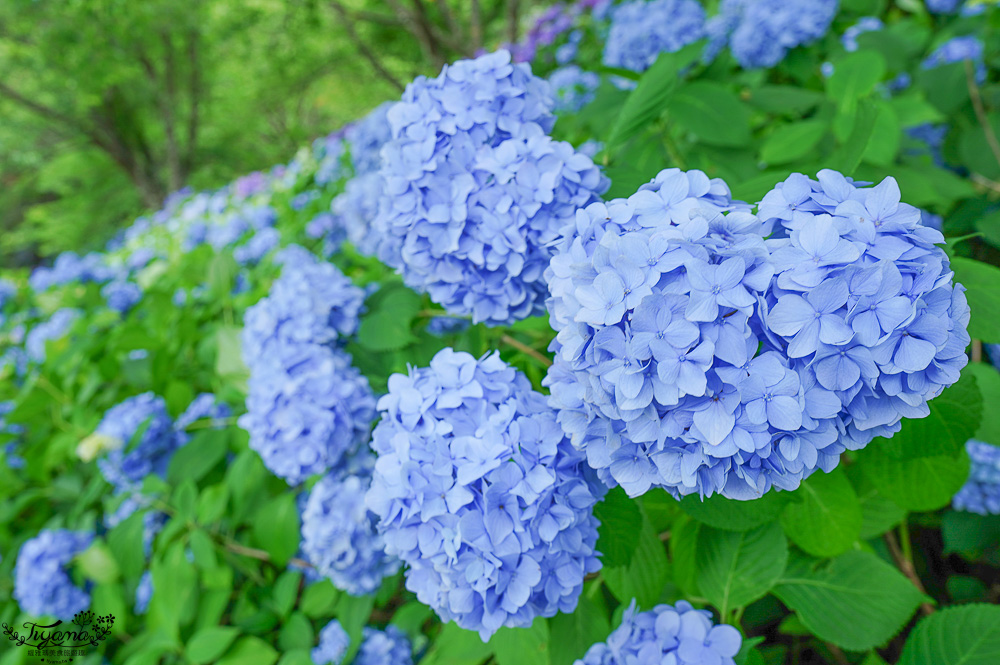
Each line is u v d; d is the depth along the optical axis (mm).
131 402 1066
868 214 403
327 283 793
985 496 685
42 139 6160
